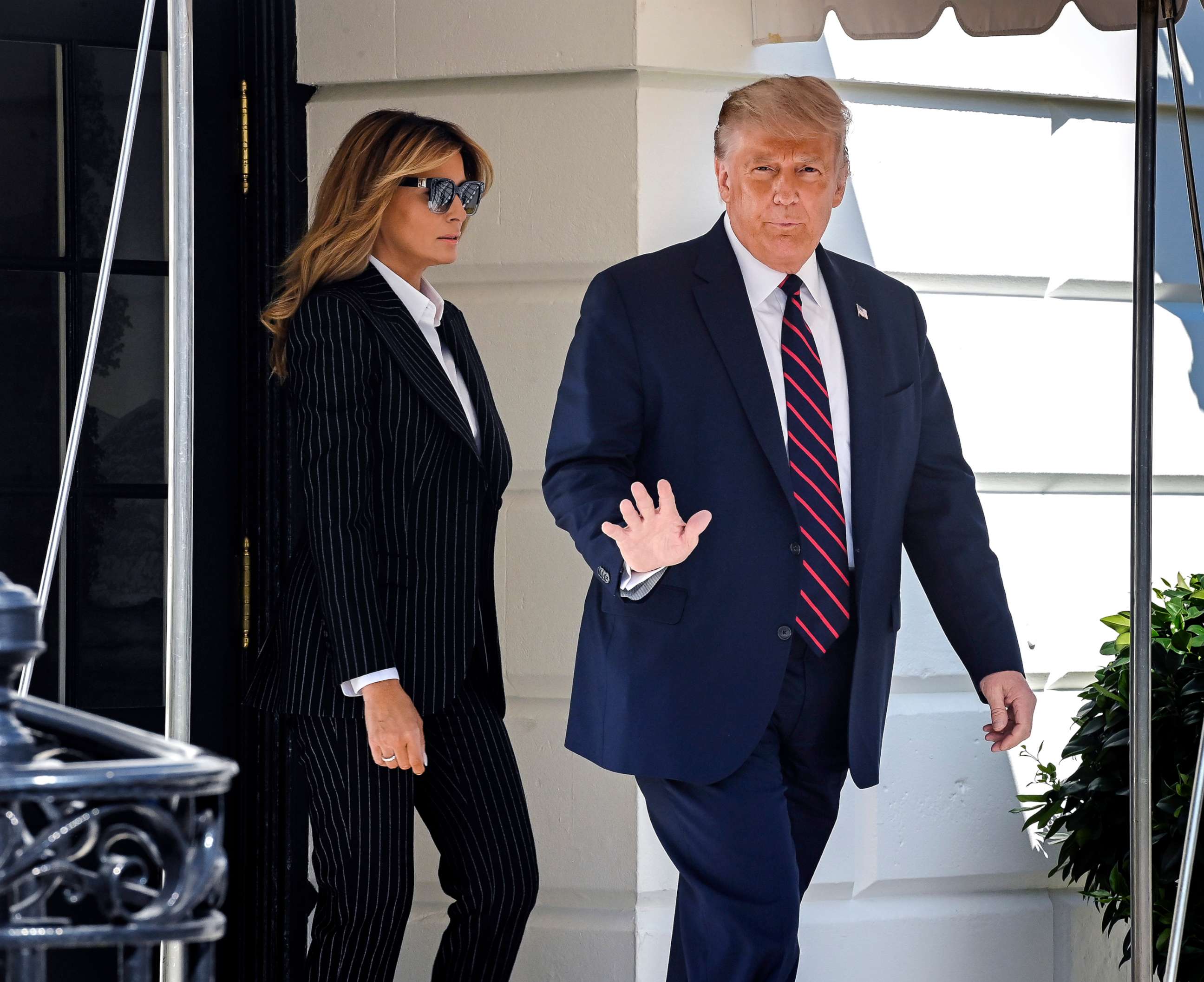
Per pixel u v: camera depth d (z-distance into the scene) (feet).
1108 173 26.43
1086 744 23.07
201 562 24.84
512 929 19.84
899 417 20.57
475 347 22.53
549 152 24.32
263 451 24.88
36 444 24.14
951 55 25.54
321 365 18.83
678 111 24.25
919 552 22.09
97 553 24.41
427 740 19.98
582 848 23.99
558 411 20.11
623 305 20.03
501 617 24.41
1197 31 26.84
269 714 24.73
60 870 7.14
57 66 24.09
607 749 19.52
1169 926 21.76
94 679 24.43
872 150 25.36
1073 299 26.35
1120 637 24.25
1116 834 22.75
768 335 20.34
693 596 19.35
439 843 20.27
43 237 24.09
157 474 24.70
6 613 7.59
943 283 25.82
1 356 23.97
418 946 24.48
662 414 19.76
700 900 19.30
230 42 24.84
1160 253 26.55
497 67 24.35
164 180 24.66
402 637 19.02
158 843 7.35
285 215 24.86
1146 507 17.79
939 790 25.17
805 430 19.86
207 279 24.80
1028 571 26.00
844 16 22.40
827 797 20.79
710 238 20.71
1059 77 26.04
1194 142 26.84
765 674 19.26
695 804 19.30
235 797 24.97
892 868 24.90
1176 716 22.39
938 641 25.35
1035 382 26.05
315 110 25.02
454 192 19.94
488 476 20.16
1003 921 25.27
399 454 19.10
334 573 18.40
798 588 19.40
